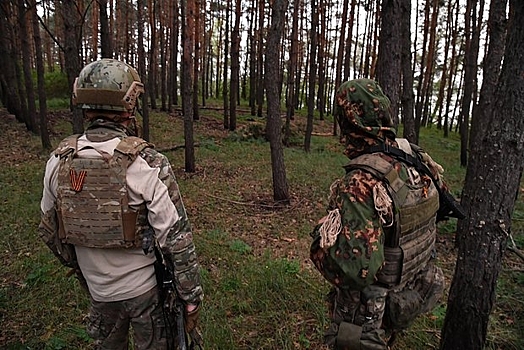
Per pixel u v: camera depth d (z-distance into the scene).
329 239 1.59
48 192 1.85
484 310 2.52
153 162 1.79
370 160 1.70
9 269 4.20
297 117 20.78
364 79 1.84
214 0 22.58
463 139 11.98
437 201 1.95
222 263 4.66
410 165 1.81
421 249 1.84
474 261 2.49
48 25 25.28
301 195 7.91
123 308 1.92
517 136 2.35
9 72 13.38
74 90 1.86
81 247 1.85
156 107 18.94
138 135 2.00
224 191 8.02
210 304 3.61
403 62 6.73
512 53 2.33
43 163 8.96
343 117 1.82
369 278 1.55
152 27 17.66
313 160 11.07
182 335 1.89
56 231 1.87
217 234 5.61
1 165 8.66
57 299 3.59
